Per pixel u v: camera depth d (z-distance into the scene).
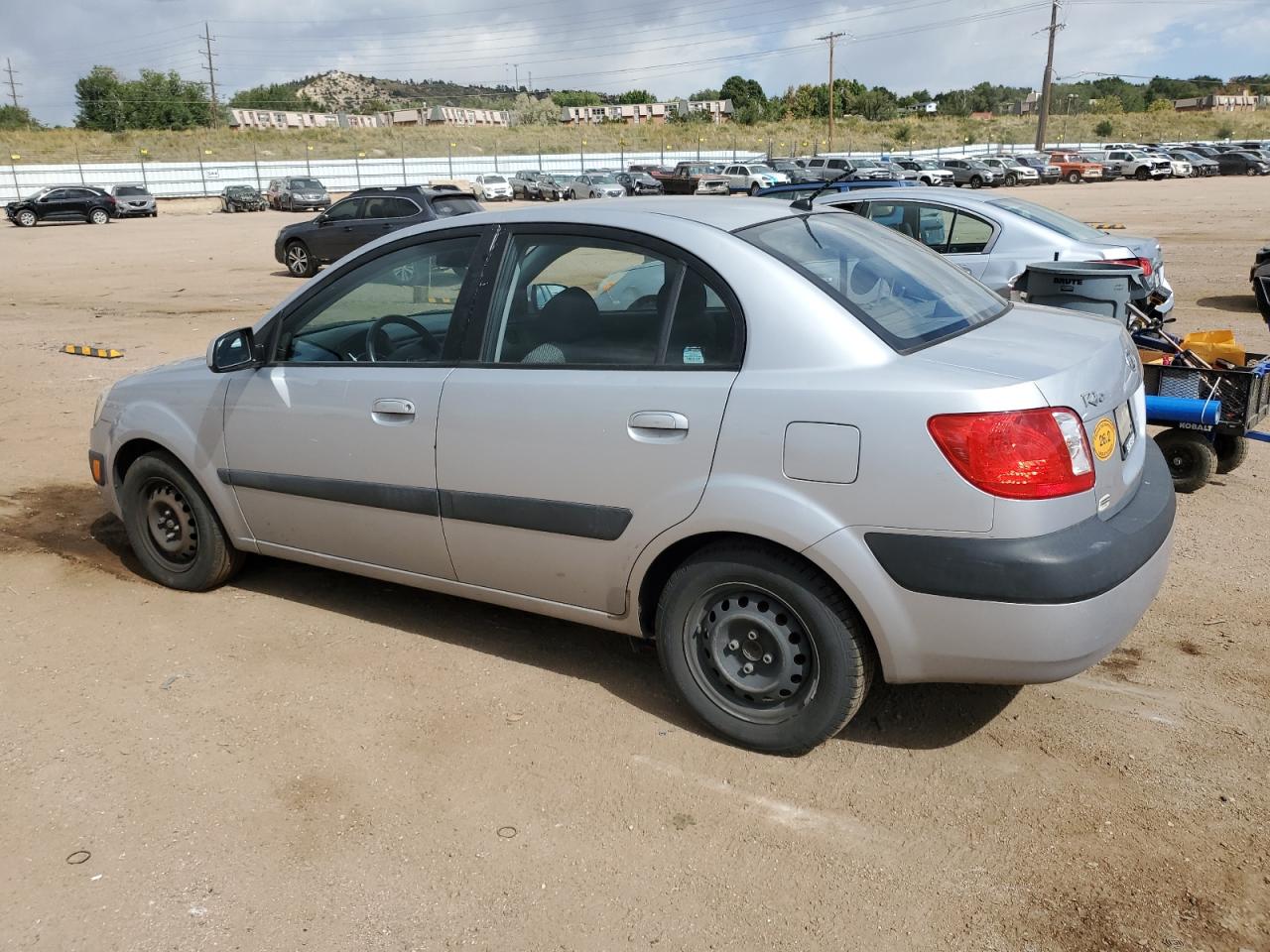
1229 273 15.52
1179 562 4.87
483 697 3.70
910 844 2.89
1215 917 2.59
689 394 3.14
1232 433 5.63
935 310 3.36
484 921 2.61
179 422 4.39
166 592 4.66
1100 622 2.84
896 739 3.41
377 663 3.96
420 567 3.91
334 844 2.91
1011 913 2.62
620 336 3.35
